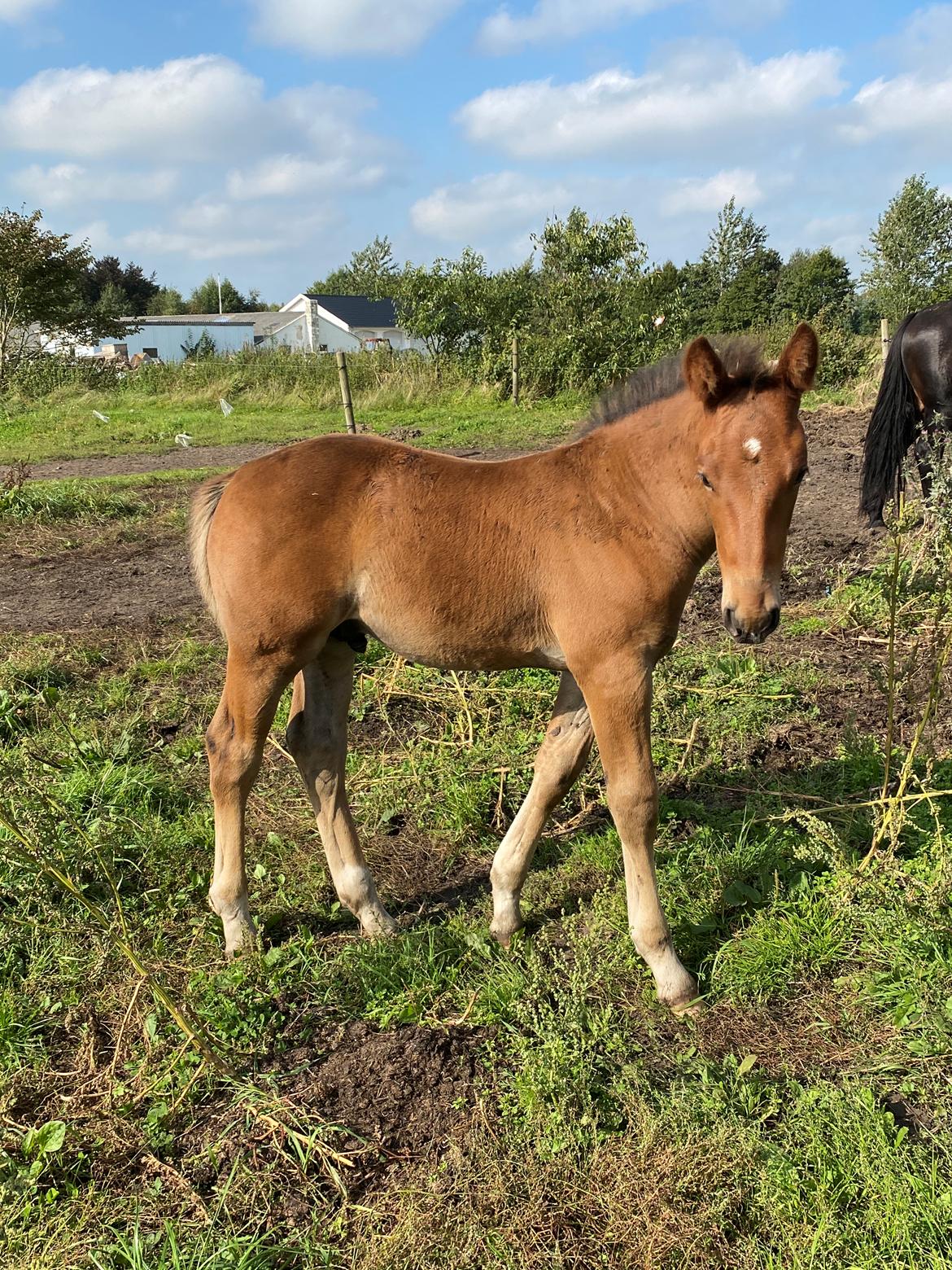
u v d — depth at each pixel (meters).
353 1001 2.96
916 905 3.08
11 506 9.41
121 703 4.93
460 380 21.16
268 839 3.82
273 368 22.73
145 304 87.19
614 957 3.08
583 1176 2.28
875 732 4.58
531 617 2.93
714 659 5.40
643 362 19.30
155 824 3.78
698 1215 2.13
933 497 3.71
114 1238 2.17
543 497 2.89
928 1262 2.02
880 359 18.53
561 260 19.80
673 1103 2.45
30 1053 2.69
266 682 3.00
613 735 2.84
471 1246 2.09
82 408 20.72
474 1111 2.51
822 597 6.56
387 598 2.97
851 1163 2.26
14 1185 2.25
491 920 3.34
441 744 4.57
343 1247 2.14
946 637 3.56
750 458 2.50
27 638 5.84
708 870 3.51
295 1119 2.44
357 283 83.88
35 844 2.97
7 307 23.83
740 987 2.95
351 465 2.97
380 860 3.78
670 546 2.77
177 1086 2.57
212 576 3.07
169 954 3.12
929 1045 2.61
